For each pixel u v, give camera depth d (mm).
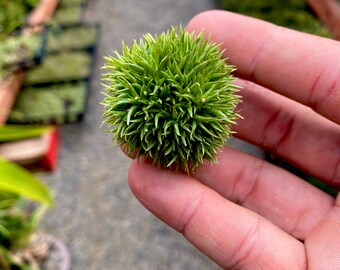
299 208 92
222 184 97
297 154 100
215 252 82
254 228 81
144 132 70
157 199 83
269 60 89
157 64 70
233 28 91
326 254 76
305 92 88
